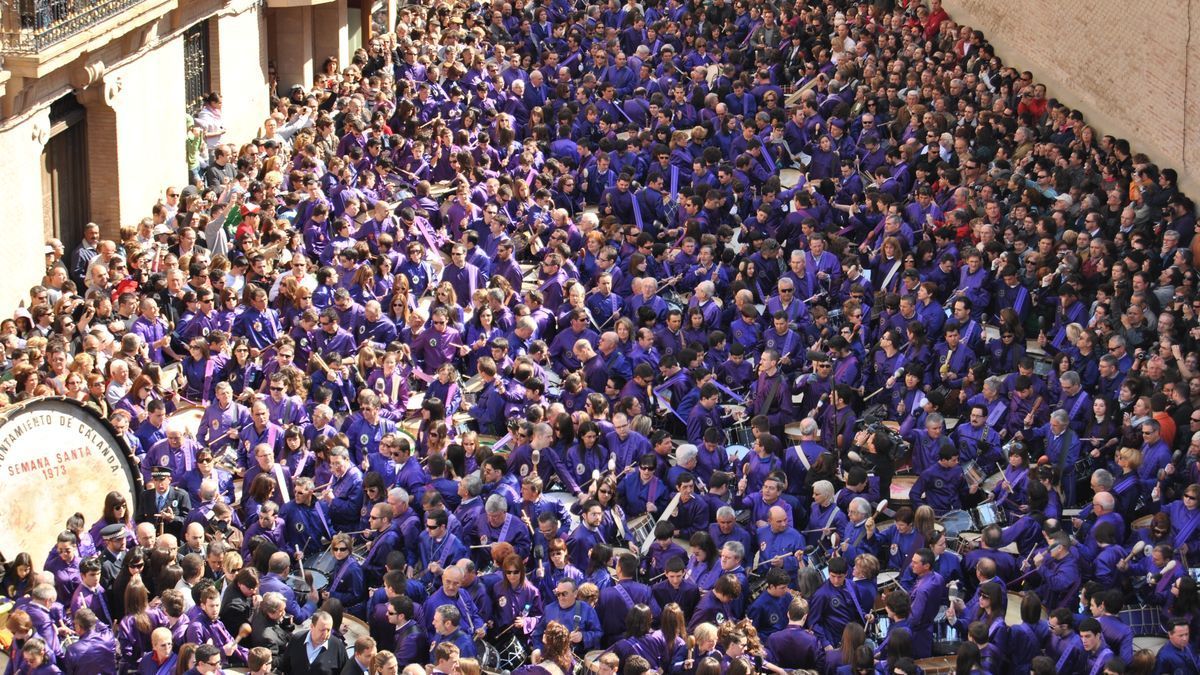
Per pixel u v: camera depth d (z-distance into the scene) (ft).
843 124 125.08
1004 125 123.85
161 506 77.41
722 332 95.35
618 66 143.02
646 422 83.30
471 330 96.37
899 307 96.68
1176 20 118.52
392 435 81.76
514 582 70.90
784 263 108.47
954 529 80.02
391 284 101.04
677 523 79.56
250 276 99.30
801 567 74.33
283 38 153.07
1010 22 143.02
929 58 137.49
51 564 71.15
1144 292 94.79
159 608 68.23
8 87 96.07
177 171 122.93
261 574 72.69
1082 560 76.33
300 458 81.82
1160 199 107.04
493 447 85.25
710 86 137.59
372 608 71.05
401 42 147.23
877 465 82.64
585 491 82.07
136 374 86.53
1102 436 86.02
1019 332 93.71
